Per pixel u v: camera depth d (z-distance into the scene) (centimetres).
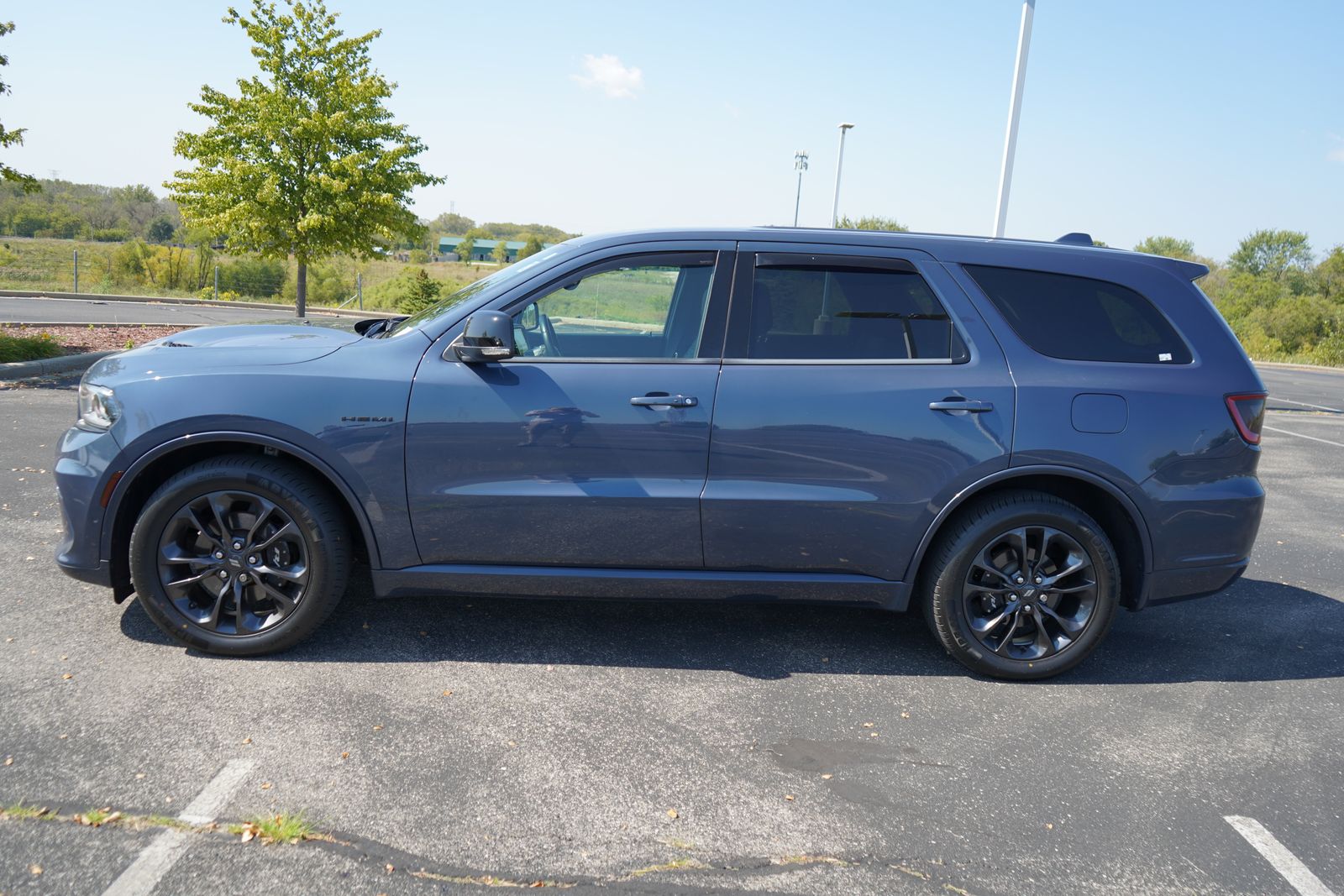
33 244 4531
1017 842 261
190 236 3019
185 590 349
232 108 1814
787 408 348
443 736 304
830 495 352
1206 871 251
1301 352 3522
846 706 344
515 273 362
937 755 310
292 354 351
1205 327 373
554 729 313
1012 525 359
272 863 233
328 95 1828
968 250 368
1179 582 374
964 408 350
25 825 242
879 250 364
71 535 346
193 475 338
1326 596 502
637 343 362
